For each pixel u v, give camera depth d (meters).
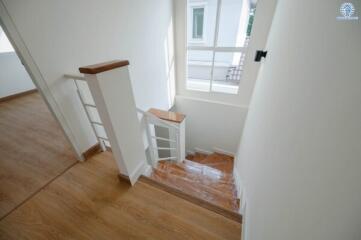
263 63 1.95
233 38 2.34
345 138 0.37
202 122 3.22
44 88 1.07
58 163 1.43
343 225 0.33
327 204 0.39
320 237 0.39
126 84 0.98
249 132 1.98
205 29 2.45
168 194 1.17
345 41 0.44
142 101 2.23
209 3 2.25
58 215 1.03
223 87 2.83
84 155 1.44
